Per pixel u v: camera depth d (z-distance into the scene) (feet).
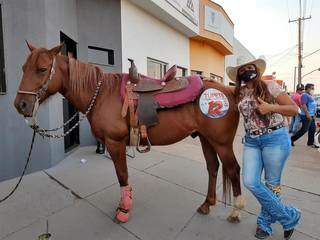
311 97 22.39
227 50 48.96
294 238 8.18
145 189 12.12
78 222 9.31
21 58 13.08
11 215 9.67
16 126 13.15
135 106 8.43
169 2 26.12
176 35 32.94
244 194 11.39
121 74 9.25
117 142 8.80
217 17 40.63
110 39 20.97
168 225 9.09
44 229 8.86
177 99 8.39
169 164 15.80
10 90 12.89
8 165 13.01
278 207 7.64
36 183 12.48
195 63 39.68
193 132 9.08
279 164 7.63
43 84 8.03
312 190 11.88
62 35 17.03
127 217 9.30
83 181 12.82
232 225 9.01
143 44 25.04
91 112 8.94
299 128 23.32
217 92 8.61
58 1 15.66
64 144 17.57
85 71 8.84
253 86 7.69
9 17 12.66
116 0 20.92
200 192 11.78
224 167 8.98
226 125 8.52
